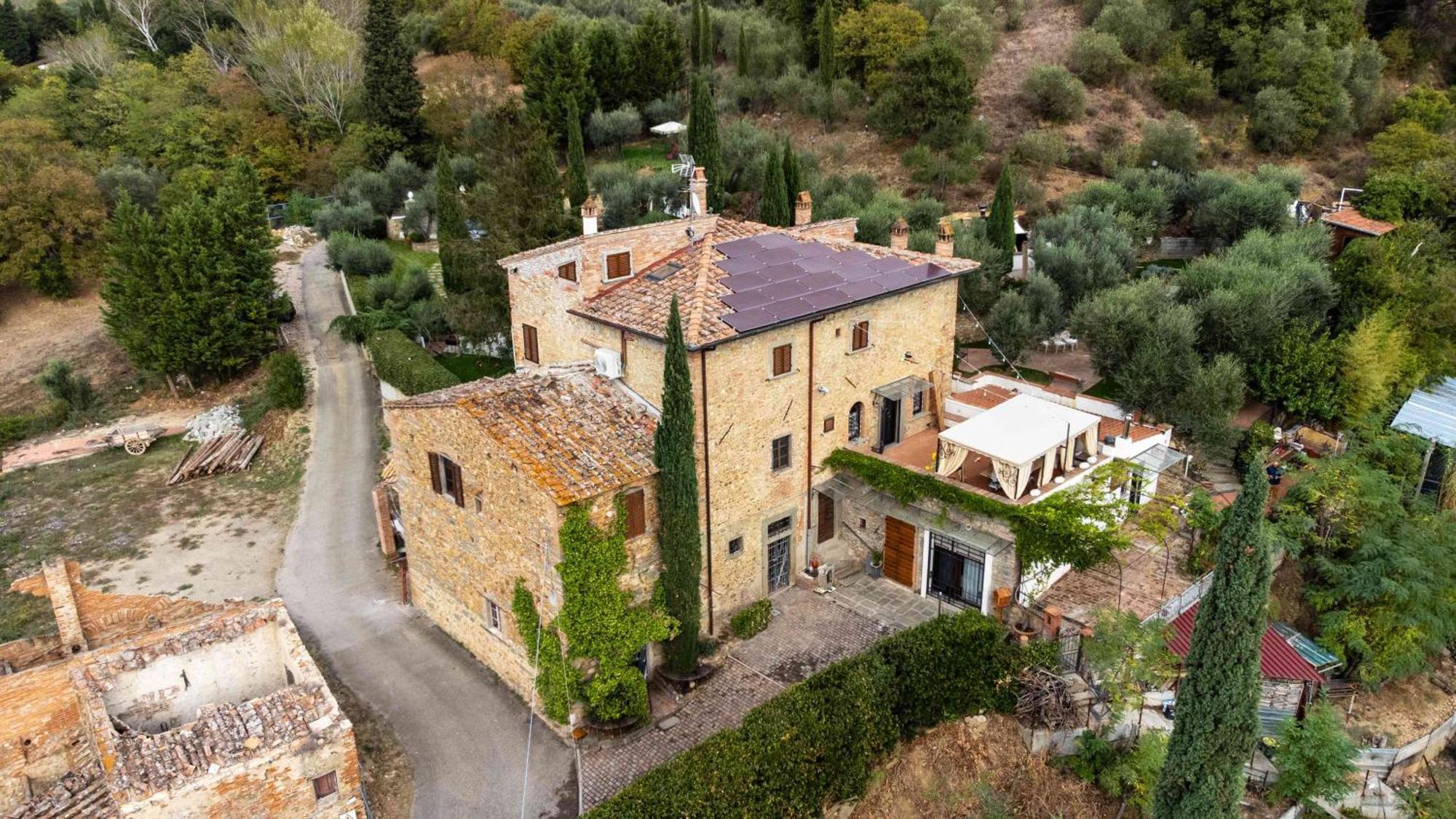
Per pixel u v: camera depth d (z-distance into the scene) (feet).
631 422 86.99
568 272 98.63
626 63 272.31
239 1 307.37
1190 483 115.24
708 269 97.50
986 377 125.08
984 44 268.00
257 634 82.64
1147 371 120.88
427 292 182.19
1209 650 61.46
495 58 298.97
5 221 204.33
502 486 82.38
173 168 265.13
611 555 79.20
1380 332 129.59
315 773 67.97
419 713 87.04
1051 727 81.61
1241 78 258.37
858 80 272.72
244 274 174.91
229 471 144.36
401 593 108.88
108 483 141.49
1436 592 99.71
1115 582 97.09
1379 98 250.78
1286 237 161.07
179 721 80.23
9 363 192.75
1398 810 86.38
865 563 104.42
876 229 179.32
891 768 80.07
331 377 171.53
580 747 81.20
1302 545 107.14
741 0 337.52
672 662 86.99
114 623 87.97
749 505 94.07
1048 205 217.97
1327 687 100.17
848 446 104.17
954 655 82.23
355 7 317.42
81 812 73.51
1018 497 88.89
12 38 350.23
